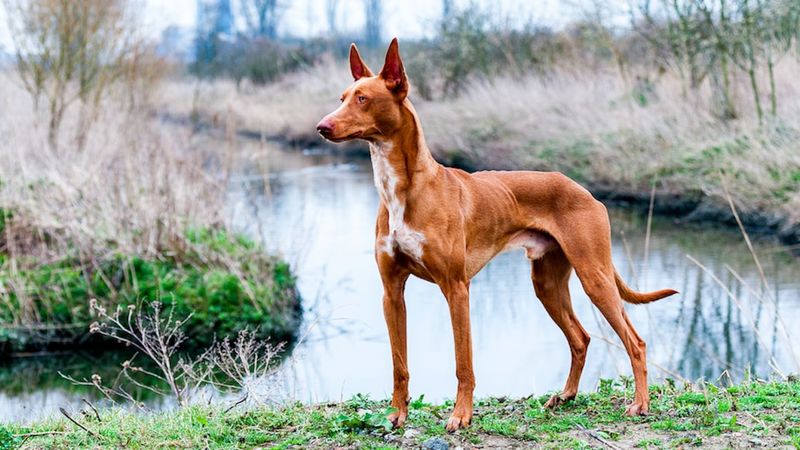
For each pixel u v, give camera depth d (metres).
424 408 6.60
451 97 27.95
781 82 18.69
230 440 5.95
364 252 15.76
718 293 12.45
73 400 9.62
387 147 5.62
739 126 18.28
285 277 13.15
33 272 12.34
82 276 12.35
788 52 18.91
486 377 9.74
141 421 6.53
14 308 11.91
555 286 6.59
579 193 6.29
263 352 11.04
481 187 6.09
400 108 5.59
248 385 7.11
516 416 6.34
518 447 5.60
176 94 39.44
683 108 19.84
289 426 6.22
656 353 10.37
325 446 5.72
